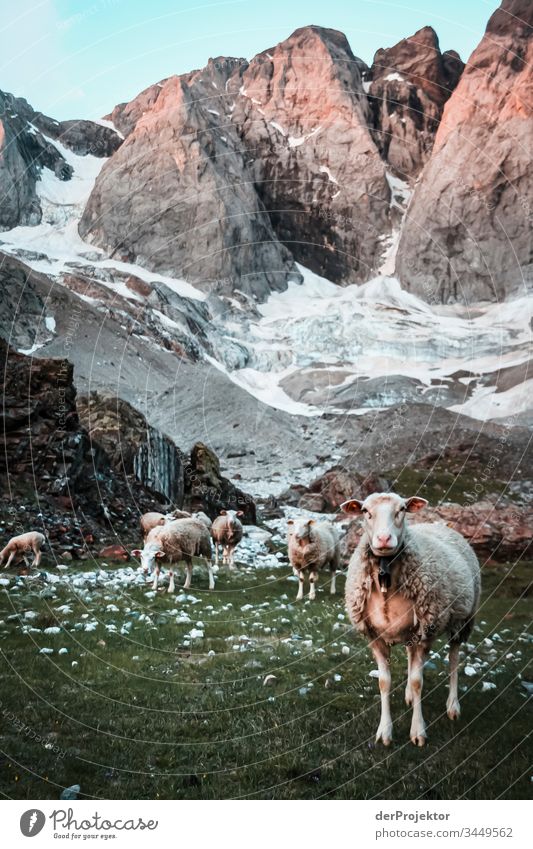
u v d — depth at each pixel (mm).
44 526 17578
